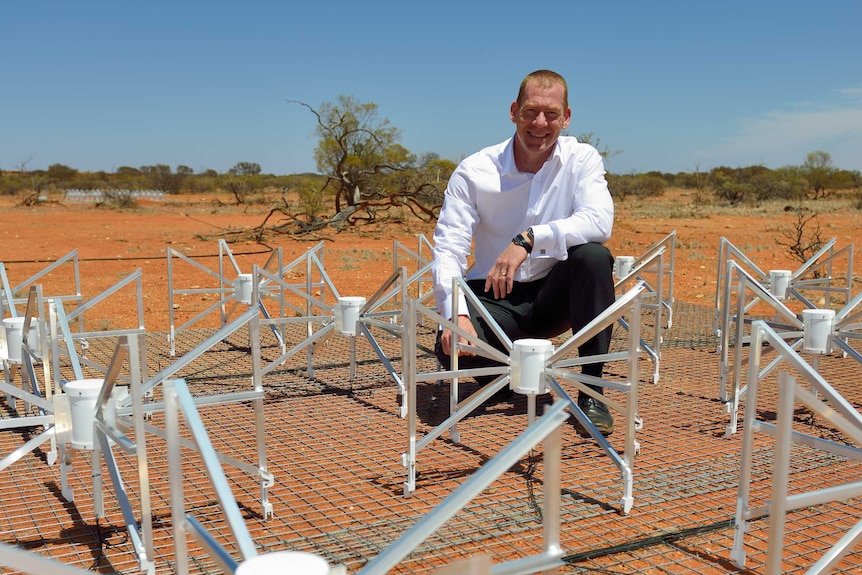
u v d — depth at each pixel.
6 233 21.66
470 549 2.69
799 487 3.28
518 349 3.17
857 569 2.53
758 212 32.53
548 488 1.54
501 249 4.28
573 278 3.92
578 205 4.06
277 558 1.18
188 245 18.06
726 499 3.14
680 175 86.06
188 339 6.98
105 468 3.58
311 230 21.34
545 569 1.49
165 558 2.62
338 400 4.84
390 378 5.42
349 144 23.89
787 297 6.45
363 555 2.63
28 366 4.12
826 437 4.02
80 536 2.81
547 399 4.76
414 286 8.51
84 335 4.31
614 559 2.61
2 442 3.98
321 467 3.58
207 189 69.50
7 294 4.27
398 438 4.04
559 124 3.86
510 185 4.10
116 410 2.61
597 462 3.61
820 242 15.27
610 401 3.02
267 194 58.06
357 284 11.38
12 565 1.35
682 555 2.64
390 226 23.39
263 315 6.30
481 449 3.82
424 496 3.20
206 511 3.05
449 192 4.20
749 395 2.42
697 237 19.45
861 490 2.09
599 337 3.91
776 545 1.99
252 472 2.89
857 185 58.22
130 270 13.29
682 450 3.78
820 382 2.11
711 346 6.54
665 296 9.95
